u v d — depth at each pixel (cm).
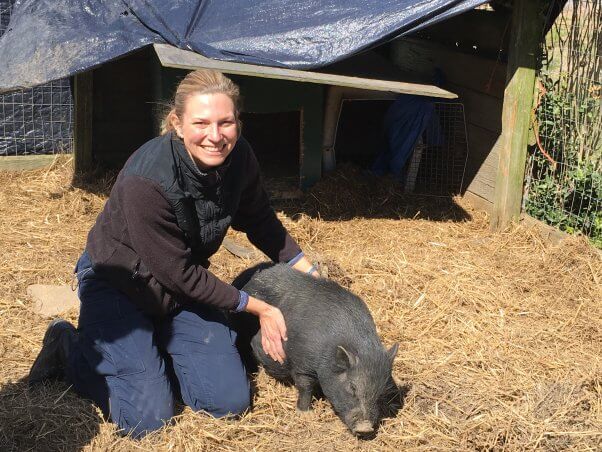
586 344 272
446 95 362
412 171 419
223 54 363
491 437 217
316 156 409
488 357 259
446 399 234
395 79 389
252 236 242
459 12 355
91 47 377
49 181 429
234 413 219
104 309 213
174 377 231
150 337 213
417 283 312
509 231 373
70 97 455
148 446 206
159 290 211
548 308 297
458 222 388
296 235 360
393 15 361
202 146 195
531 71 362
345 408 210
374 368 208
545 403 232
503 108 371
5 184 421
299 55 363
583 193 351
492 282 317
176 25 378
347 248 351
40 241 347
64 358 223
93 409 217
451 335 273
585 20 369
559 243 345
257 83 386
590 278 318
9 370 240
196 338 218
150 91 451
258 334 236
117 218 206
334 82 352
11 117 446
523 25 357
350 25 365
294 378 225
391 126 425
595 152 362
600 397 239
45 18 392
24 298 290
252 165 220
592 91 365
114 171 446
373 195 411
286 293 232
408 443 215
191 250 215
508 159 371
